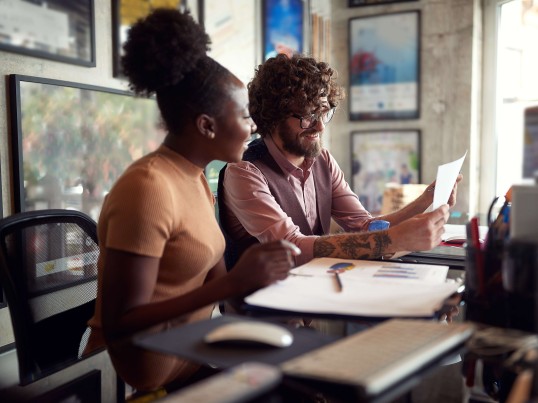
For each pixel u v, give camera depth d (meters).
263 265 0.84
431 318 0.72
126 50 0.99
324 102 1.56
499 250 0.72
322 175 1.69
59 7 1.99
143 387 0.74
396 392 0.51
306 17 3.64
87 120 2.14
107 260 0.90
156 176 0.94
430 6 3.62
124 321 0.83
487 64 3.66
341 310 0.74
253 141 1.64
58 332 1.09
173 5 2.53
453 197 1.49
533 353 0.59
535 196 0.69
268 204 1.42
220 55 2.90
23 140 1.88
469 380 0.61
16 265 1.03
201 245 1.02
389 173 3.84
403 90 3.74
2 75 1.83
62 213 1.18
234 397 0.45
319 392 0.50
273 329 0.63
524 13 3.47
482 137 3.73
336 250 1.19
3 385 0.91
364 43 3.83
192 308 0.83
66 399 0.76
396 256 1.20
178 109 1.00
